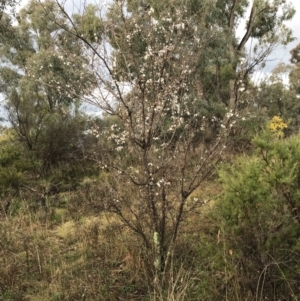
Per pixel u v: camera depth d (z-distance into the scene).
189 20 3.97
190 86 5.01
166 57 3.62
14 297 3.63
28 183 7.46
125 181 5.02
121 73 3.66
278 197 3.25
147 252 3.96
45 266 4.19
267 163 3.31
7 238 4.82
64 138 8.98
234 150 6.40
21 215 5.71
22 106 9.60
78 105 9.55
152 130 3.71
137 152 3.78
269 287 3.21
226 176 3.60
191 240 4.21
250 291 3.21
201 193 5.30
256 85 5.21
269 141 3.41
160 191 3.93
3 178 6.64
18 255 4.42
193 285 3.60
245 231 3.24
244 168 3.50
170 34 3.74
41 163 8.53
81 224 5.35
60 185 7.69
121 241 4.46
